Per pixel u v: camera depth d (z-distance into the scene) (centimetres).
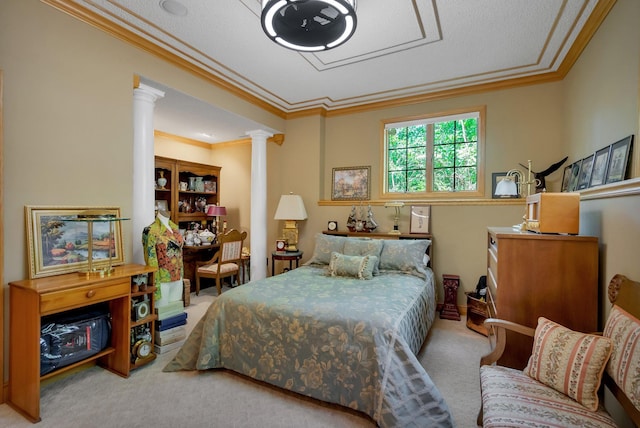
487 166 366
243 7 230
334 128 459
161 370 235
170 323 271
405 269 322
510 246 199
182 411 186
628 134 184
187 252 480
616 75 201
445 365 244
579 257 186
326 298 228
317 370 192
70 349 207
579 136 274
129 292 227
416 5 225
